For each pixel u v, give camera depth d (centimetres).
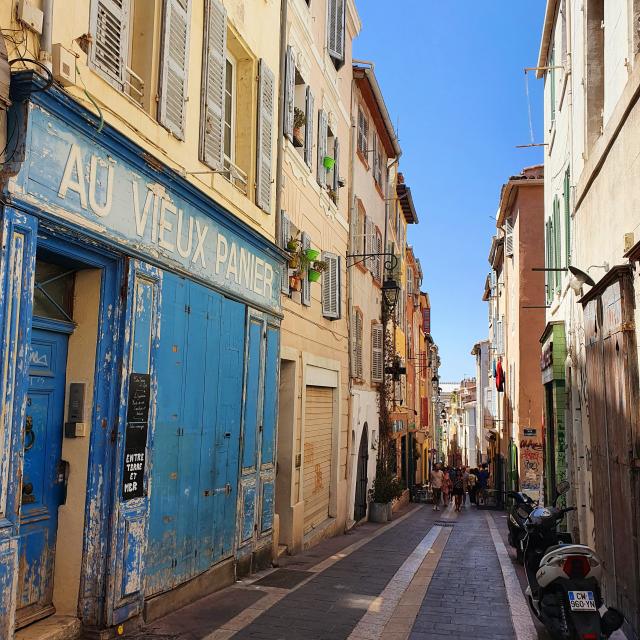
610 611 542
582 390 943
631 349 602
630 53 659
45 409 533
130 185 571
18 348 434
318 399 1370
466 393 7056
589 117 923
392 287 2181
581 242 977
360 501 1753
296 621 637
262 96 930
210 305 739
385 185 2308
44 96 447
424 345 4881
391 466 2244
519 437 2222
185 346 674
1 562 411
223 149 773
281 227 1038
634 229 637
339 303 1416
